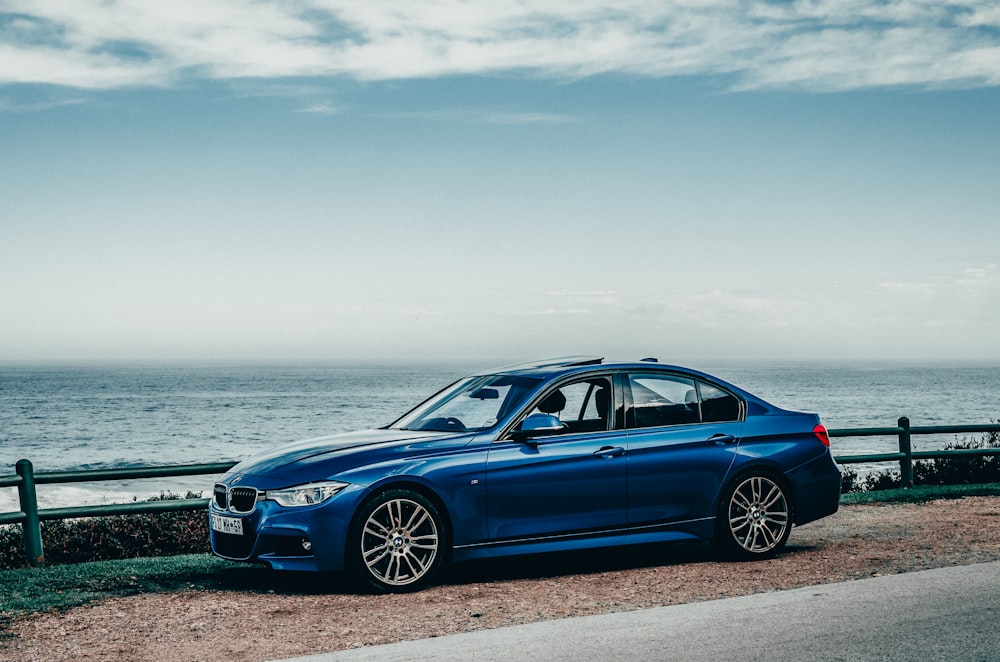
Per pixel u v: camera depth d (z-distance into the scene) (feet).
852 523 30.91
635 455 23.34
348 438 23.56
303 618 18.74
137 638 17.39
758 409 25.43
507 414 22.79
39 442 191.93
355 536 20.71
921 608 18.38
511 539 22.15
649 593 20.68
